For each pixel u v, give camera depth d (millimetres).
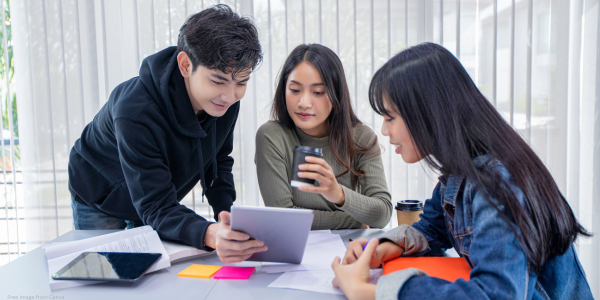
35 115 2068
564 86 2053
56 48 2062
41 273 860
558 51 2053
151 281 814
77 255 920
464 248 755
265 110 2096
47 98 2076
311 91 1276
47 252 930
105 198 1345
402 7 2092
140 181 1040
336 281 759
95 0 2070
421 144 731
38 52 2055
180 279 824
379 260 865
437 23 2076
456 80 731
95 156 1313
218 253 851
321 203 1399
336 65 1298
